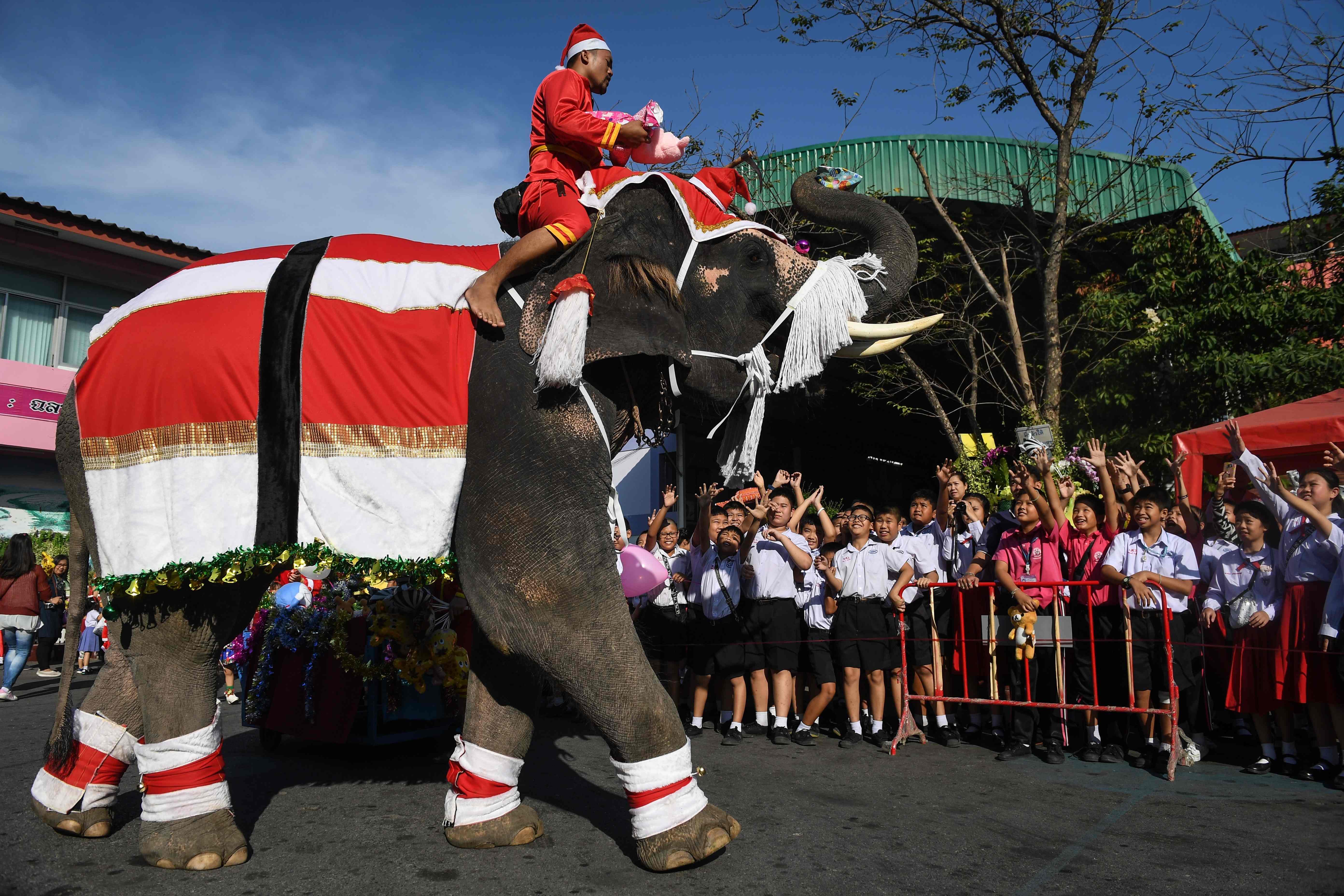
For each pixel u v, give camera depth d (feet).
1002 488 35.91
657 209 12.10
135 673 10.62
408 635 17.17
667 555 25.52
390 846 11.44
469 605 10.86
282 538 10.35
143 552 10.41
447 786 15.24
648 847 10.34
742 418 12.81
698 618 22.67
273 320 10.90
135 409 10.86
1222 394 35.99
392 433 10.72
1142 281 39.93
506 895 9.66
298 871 10.43
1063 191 42.88
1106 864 10.94
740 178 13.53
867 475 77.56
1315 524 16.90
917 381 50.42
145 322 11.21
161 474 10.68
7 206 48.29
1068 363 49.32
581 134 11.85
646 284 11.32
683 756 10.54
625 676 10.23
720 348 12.29
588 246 11.37
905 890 9.91
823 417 65.21
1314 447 22.24
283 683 18.52
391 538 10.56
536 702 11.80
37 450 51.44
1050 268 43.37
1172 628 18.20
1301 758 18.39
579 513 10.51
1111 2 41.68
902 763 17.98
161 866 10.41
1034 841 11.95
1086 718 18.63
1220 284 35.78
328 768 17.15
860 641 20.58
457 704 18.35
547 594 10.20
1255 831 12.56
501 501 10.42
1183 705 19.57
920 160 44.37
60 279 53.06
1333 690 15.94
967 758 18.58
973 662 21.39
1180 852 11.48
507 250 11.85
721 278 12.36
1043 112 43.78
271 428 10.54
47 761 11.99
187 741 10.61
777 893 9.77
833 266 12.65
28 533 43.34
